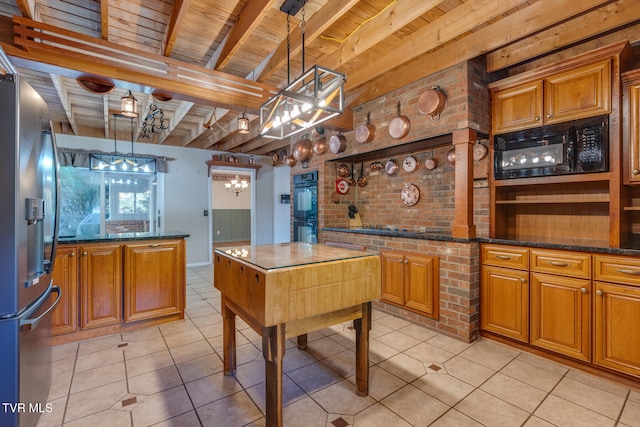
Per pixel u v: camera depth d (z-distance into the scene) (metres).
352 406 1.78
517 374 2.12
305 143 4.41
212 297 3.99
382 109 3.38
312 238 4.41
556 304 2.24
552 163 2.39
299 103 1.81
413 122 3.04
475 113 2.65
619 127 2.11
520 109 2.58
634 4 1.98
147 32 2.58
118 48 2.42
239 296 1.72
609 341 2.01
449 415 1.70
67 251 2.63
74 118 4.64
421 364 2.26
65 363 2.28
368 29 2.51
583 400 1.83
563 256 2.21
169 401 1.83
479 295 2.71
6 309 1.37
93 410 1.74
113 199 5.77
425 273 2.90
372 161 4.15
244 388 1.96
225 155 6.32
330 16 2.20
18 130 1.39
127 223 5.93
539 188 2.82
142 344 2.61
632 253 1.89
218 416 1.70
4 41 2.08
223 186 10.63
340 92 1.79
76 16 2.36
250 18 2.21
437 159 3.39
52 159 1.79
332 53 2.88
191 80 2.76
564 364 2.24
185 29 2.54
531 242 2.37
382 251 3.32
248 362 2.30
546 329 2.29
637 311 1.90
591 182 2.52
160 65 2.61
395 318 3.18
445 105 2.75
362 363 1.87
